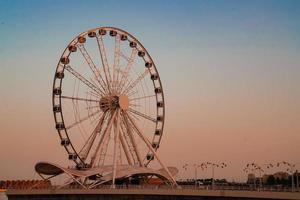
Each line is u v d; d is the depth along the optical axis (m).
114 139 153.38
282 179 198.62
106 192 145.00
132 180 167.00
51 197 155.75
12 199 162.25
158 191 137.38
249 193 115.88
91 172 153.62
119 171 155.00
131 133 157.75
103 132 153.75
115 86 156.50
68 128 151.62
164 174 163.88
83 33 156.38
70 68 153.50
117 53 159.12
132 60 162.00
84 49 155.25
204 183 179.38
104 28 159.50
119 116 154.38
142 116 162.75
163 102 170.50
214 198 125.31
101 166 157.12
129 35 166.12
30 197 159.38
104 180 155.00
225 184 152.75
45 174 159.62
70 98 152.88
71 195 151.75
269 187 125.31
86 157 153.88
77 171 153.50
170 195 135.38
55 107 151.88
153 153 162.88
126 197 143.12
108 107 153.88
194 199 130.12
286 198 107.88
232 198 120.38
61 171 153.12
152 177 169.50
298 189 116.50
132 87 160.12
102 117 154.12
